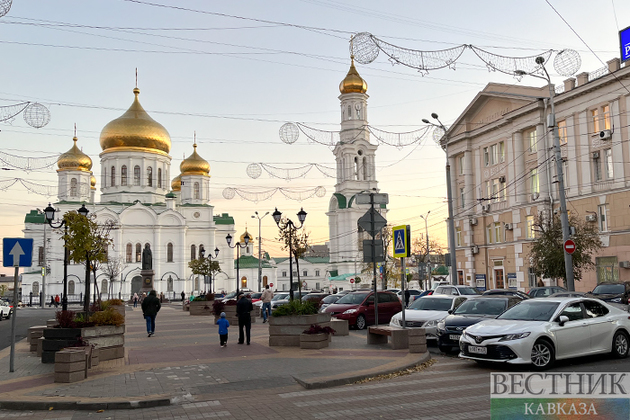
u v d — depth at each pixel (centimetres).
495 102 4450
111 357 1570
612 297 2570
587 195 3575
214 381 1212
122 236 8262
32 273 8025
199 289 8712
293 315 1816
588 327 1327
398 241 1656
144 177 8625
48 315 4662
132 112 8769
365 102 8588
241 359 1527
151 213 8406
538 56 1981
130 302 7256
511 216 4250
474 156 4747
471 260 4709
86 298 2114
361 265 8012
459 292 2967
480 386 1077
